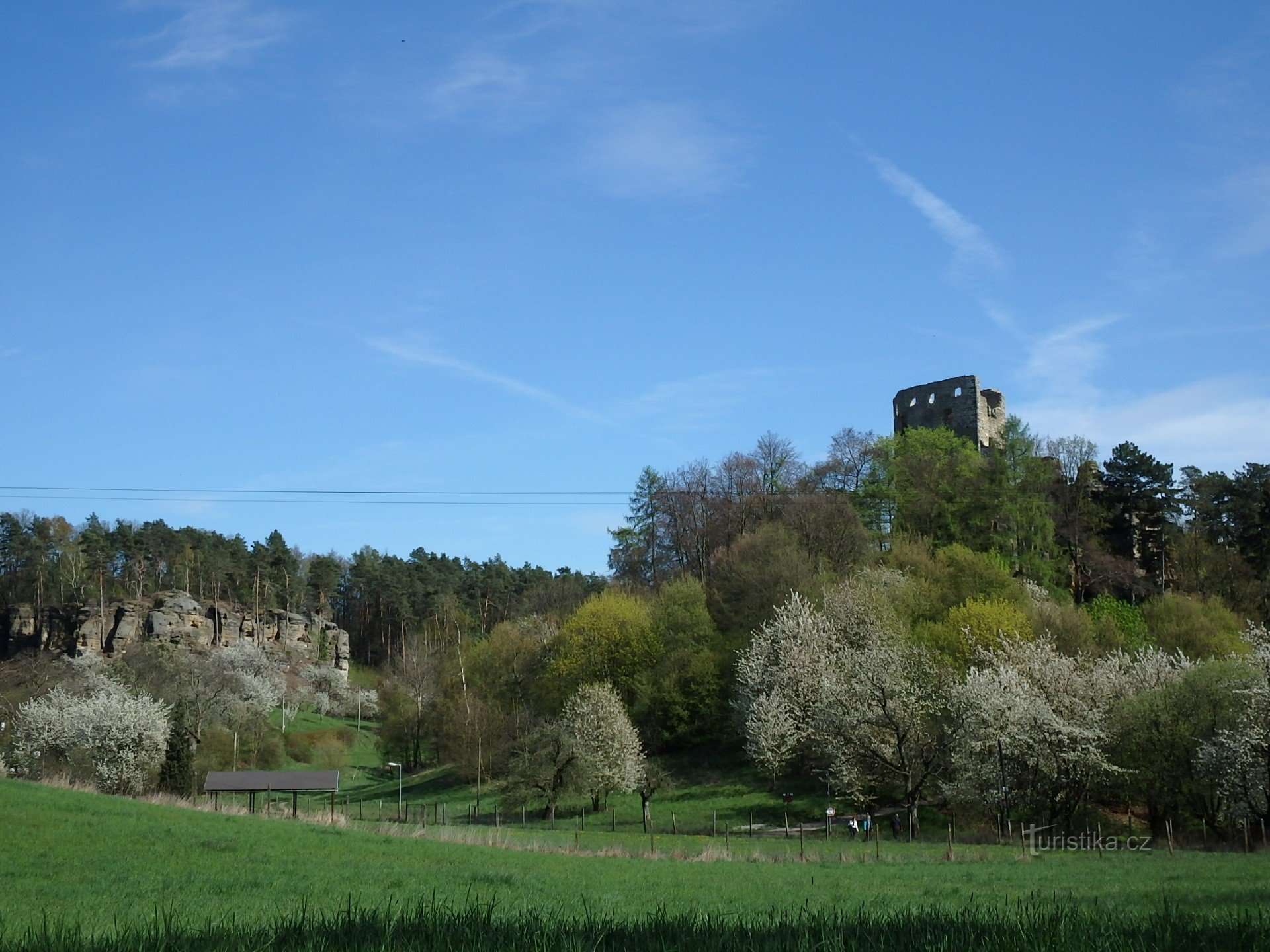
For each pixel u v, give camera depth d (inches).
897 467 4183.1
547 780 2620.6
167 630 5684.1
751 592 3449.8
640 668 3508.9
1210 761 2030.0
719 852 1641.2
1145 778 2188.7
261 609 6688.0
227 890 1072.8
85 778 2797.7
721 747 3221.0
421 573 7126.0
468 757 3353.8
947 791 2262.6
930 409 5290.4
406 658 4475.9
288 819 1855.3
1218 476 4527.6
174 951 489.7
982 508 3927.2
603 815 2699.3
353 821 2138.3
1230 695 2149.4
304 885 1104.2
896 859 1599.4
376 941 495.8
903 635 2881.4
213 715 3860.7
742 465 4389.8
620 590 4170.8
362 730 5438.0
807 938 475.2
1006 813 2190.0
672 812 2659.9
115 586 6200.8
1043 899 806.5
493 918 592.7
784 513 3966.5
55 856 1251.2
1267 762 1999.3
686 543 4320.9
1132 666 2501.2
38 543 6151.6
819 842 2044.8
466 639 4694.9
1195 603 3363.7
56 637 5620.1
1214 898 840.9
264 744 4040.4
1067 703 2390.5
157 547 6707.7
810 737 2655.0
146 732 2869.1
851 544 3732.8
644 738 3321.9
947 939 460.4
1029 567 3720.5
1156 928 466.6
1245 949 444.8
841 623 2989.7
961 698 2290.8
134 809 1654.8
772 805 2625.5
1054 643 2805.1
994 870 1360.7
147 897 1012.5
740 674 3036.4
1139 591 4052.7
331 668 6215.6
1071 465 4451.3
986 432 5177.2
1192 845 1966.0
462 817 2728.8
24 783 1850.4
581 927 557.3
